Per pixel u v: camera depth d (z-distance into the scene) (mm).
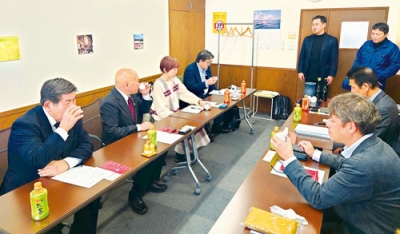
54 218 1289
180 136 2330
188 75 4027
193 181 3117
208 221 2461
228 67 5957
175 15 5156
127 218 2494
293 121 2709
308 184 1358
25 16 2982
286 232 1162
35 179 1671
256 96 5539
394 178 1269
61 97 1629
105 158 1912
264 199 1446
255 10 5477
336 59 4629
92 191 1506
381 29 3877
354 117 1297
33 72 3133
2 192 1791
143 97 2848
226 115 4582
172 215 2539
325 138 2277
